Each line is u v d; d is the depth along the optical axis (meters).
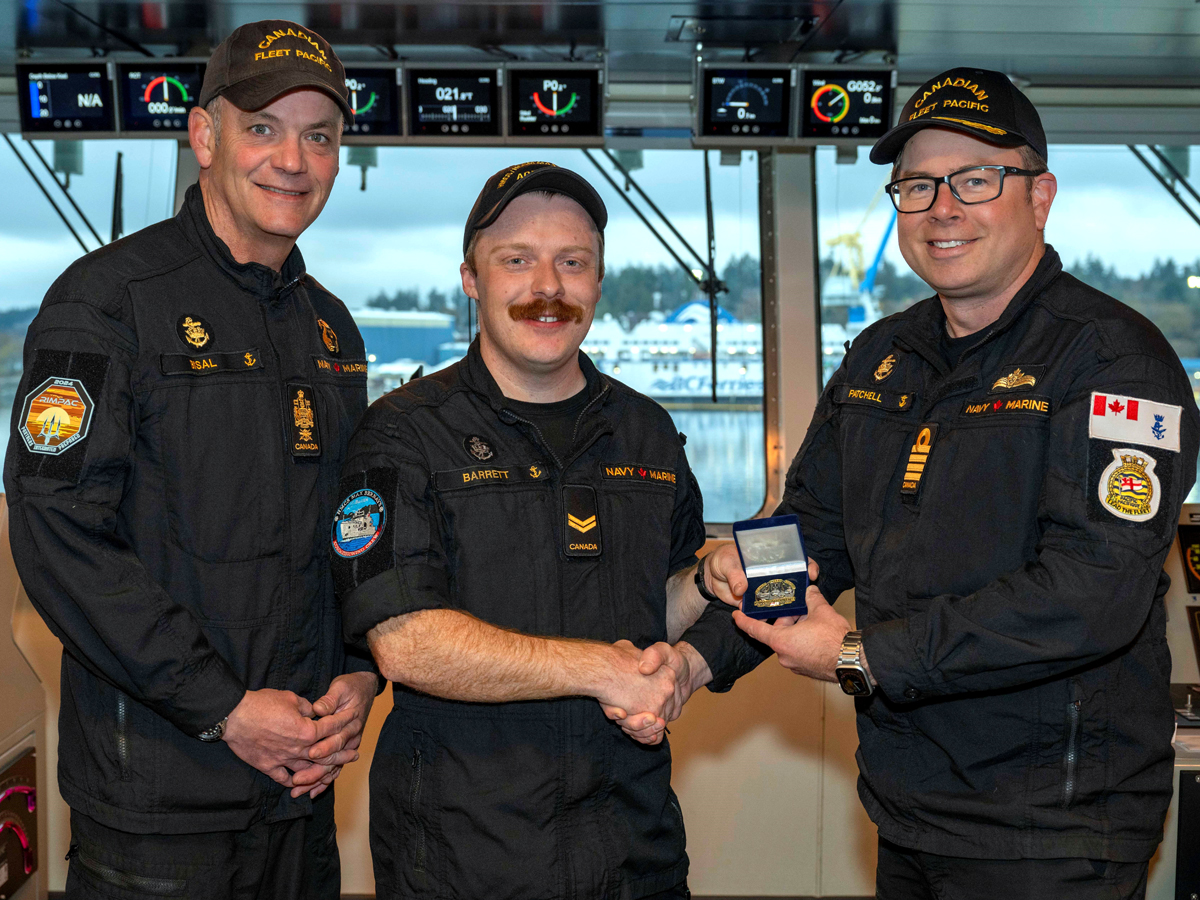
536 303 1.47
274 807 1.54
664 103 3.27
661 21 2.70
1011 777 1.43
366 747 2.94
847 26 2.74
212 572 1.47
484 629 1.40
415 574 1.41
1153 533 1.32
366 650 1.65
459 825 1.43
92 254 1.49
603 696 1.41
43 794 2.14
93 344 1.40
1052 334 1.46
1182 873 2.12
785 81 2.86
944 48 2.93
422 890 1.44
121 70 2.79
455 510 1.47
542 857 1.42
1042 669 1.34
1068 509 1.35
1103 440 1.34
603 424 1.57
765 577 1.53
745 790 3.04
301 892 1.63
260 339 1.56
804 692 3.03
